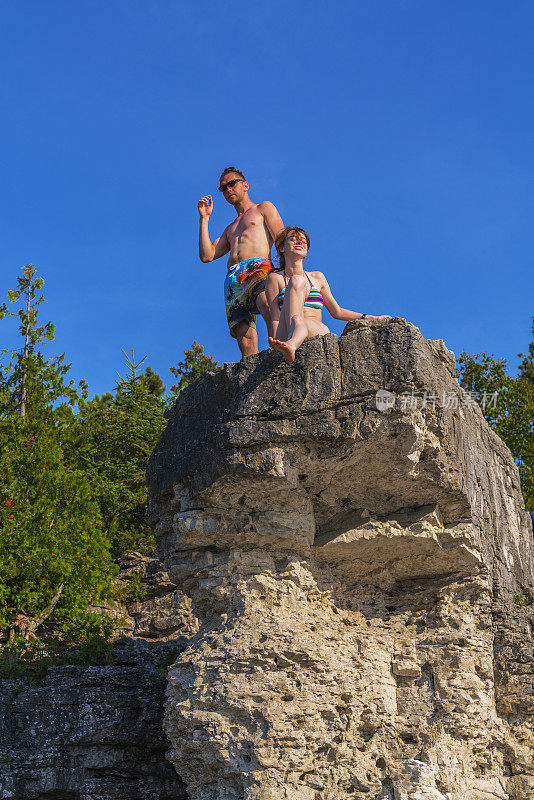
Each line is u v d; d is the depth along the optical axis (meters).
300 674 10.55
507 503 14.34
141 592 19.38
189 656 11.12
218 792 10.52
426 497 11.30
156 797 13.49
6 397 25.06
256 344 12.85
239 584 11.30
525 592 14.13
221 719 10.46
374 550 11.54
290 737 10.22
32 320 26.88
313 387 10.64
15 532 18.44
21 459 20.73
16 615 17.95
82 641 17.03
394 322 10.77
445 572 11.88
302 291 11.64
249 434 10.77
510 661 11.77
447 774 10.66
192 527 11.43
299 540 11.30
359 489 11.21
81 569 18.81
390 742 10.91
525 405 30.42
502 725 11.59
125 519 27.12
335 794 10.34
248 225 13.05
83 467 27.55
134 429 29.97
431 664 11.37
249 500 11.23
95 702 13.61
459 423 11.41
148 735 13.67
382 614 11.90
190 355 31.12
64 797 13.47
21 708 13.35
